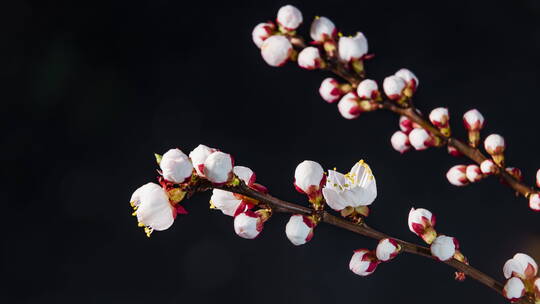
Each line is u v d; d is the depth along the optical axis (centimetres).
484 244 169
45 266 181
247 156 198
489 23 215
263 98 210
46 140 207
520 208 174
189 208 184
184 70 219
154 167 200
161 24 229
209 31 226
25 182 198
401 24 219
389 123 195
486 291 162
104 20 229
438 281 165
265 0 229
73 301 175
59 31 224
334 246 174
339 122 200
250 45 221
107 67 220
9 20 221
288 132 202
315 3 226
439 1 222
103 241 184
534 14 215
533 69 205
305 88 210
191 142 204
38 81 215
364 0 225
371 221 175
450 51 211
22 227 188
